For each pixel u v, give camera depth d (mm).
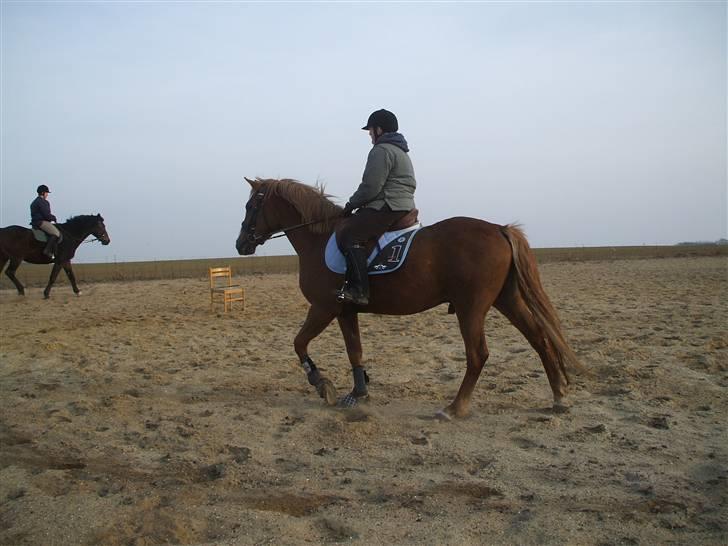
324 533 3770
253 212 6945
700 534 3572
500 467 4703
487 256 5766
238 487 4480
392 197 6043
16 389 7559
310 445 5352
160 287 21484
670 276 21094
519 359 8414
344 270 6125
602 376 7359
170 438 5609
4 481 4660
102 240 18312
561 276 22750
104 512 4078
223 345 10195
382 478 4578
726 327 9961
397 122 6285
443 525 3779
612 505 3986
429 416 6066
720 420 5688
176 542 3699
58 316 14039
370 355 9047
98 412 6480
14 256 17562
